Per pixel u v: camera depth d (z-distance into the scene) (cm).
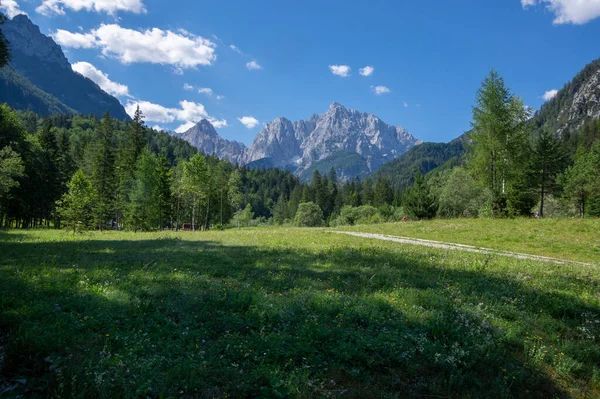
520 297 958
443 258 1590
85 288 841
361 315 736
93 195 3597
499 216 3712
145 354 535
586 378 609
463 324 727
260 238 2441
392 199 14238
